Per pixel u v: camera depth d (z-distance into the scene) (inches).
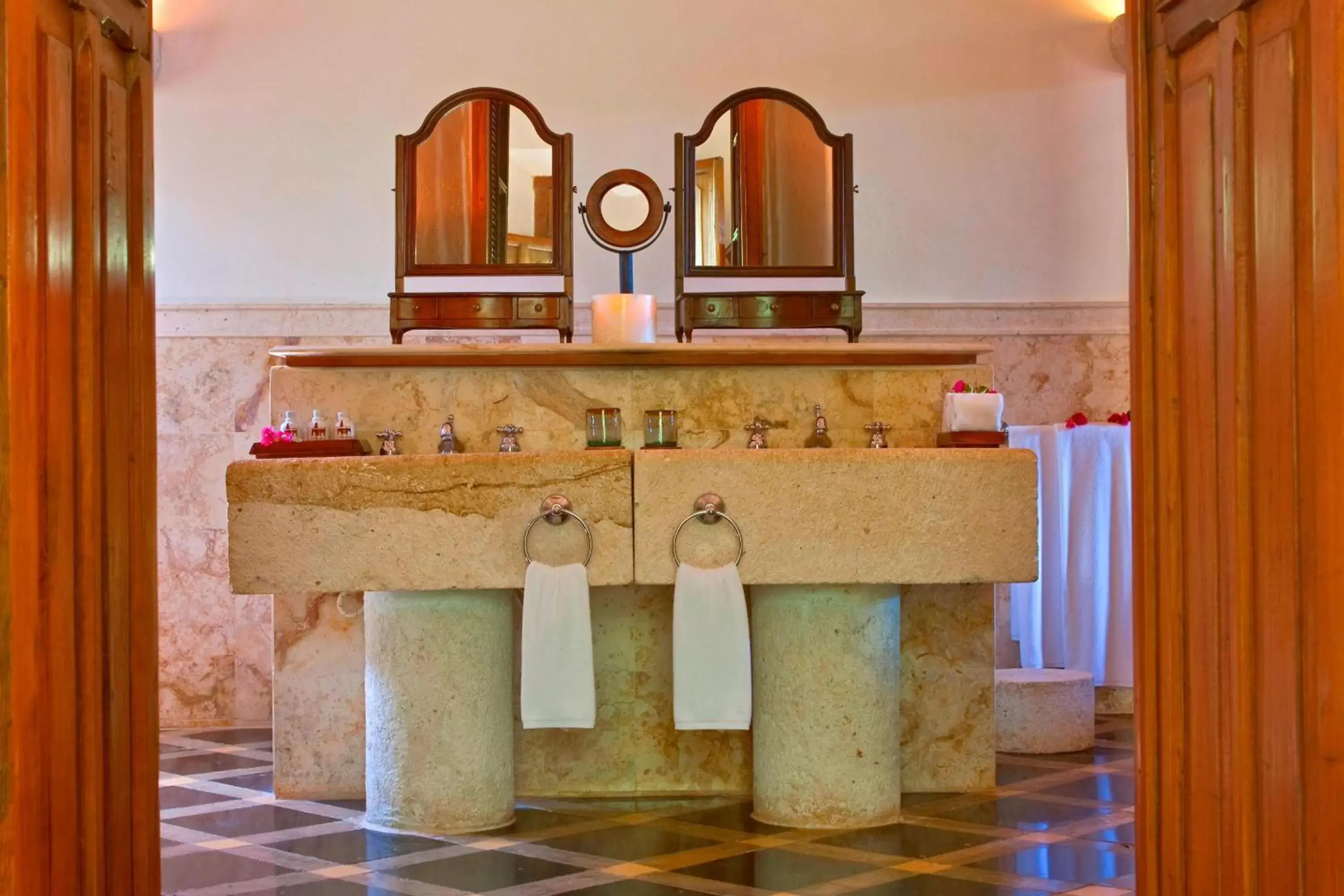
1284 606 64.6
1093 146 197.8
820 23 191.5
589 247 195.8
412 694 134.0
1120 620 183.8
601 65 193.2
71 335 70.1
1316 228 60.6
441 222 160.6
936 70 193.8
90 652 72.3
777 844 127.1
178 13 186.5
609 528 127.5
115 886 76.4
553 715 127.0
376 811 136.1
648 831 133.3
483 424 148.3
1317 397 60.9
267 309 199.2
